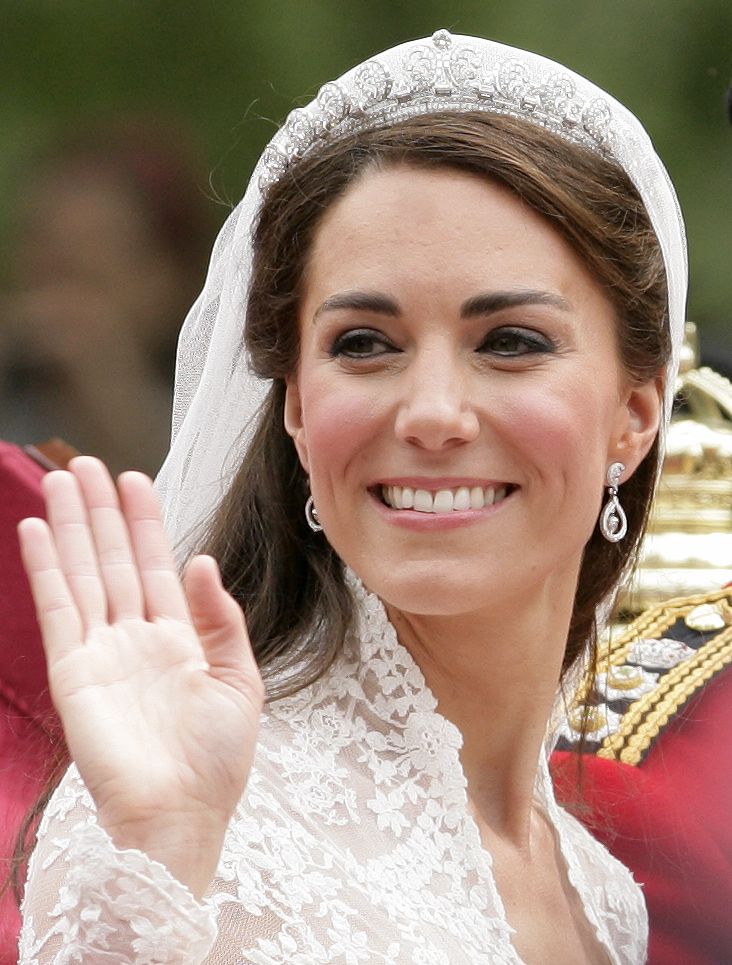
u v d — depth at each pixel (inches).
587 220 334.0
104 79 1298.0
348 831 312.7
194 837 251.4
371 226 324.5
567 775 449.1
